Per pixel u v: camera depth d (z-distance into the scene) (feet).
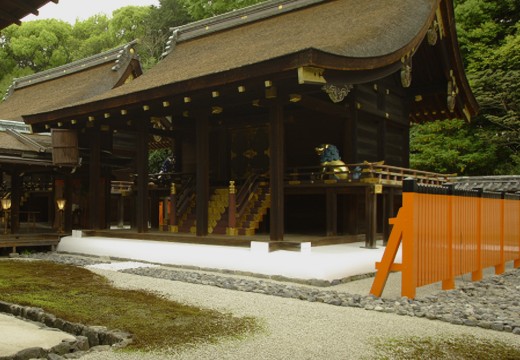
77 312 19.20
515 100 64.28
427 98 50.34
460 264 25.71
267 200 39.93
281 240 31.76
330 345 15.25
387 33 34.17
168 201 46.83
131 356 14.02
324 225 43.06
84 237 44.62
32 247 46.16
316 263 27.43
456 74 44.80
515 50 63.41
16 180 45.27
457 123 68.69
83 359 13.74
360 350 14.79
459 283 26.94
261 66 29.25
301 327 17.38
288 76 28.91
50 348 14.40
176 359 13.80
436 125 69.82
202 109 37.29
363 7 41.39
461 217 25.94
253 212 39.75
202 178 37.01
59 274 30.14
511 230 33.27
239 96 35.09
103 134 51.29
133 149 70.95
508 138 64.34
